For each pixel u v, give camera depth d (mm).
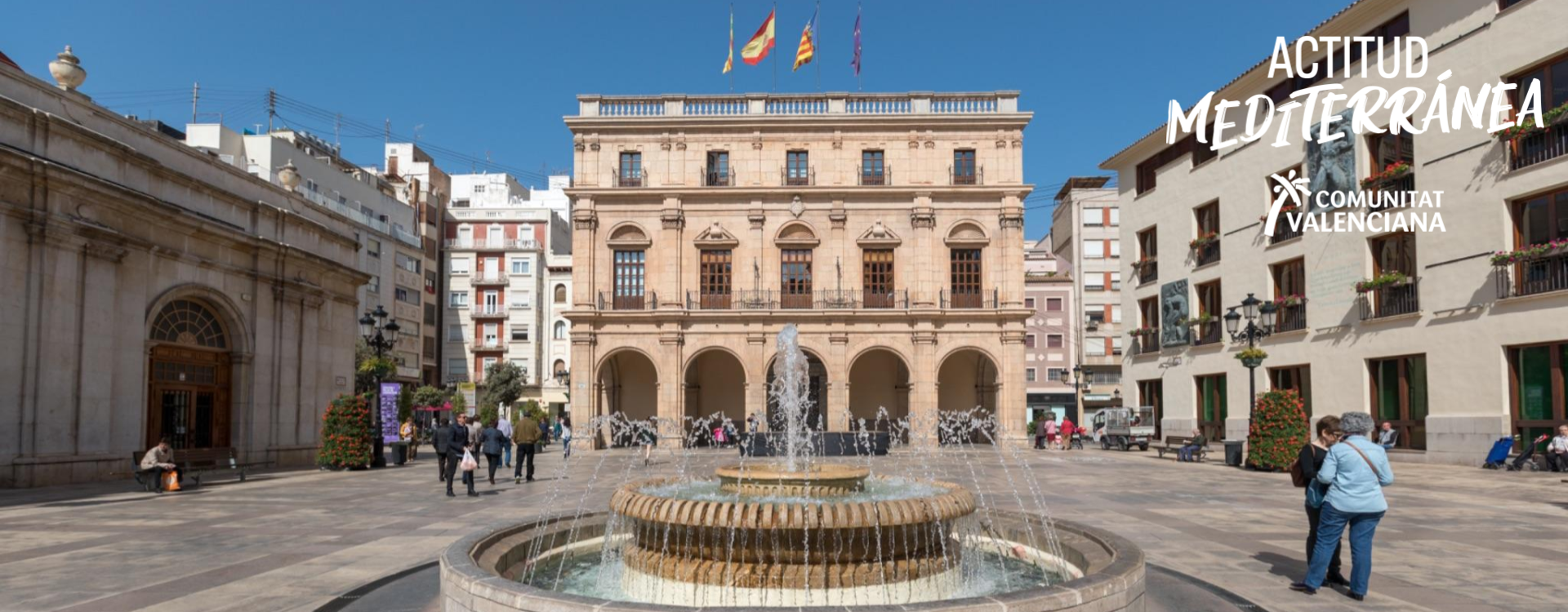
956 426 42500
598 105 41219
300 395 27500
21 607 7656
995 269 40031
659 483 9297
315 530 12445
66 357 19312
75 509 15219
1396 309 26219
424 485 20484
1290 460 22812
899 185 40000
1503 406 22703
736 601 7125
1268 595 7906
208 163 24688
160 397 22500
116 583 8688
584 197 40156
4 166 17828
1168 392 37312
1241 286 32719
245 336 25141
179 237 22688
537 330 70688
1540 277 22062
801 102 41312
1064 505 15297
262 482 21234
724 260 40406
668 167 40688
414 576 8859
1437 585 8336
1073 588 5453
